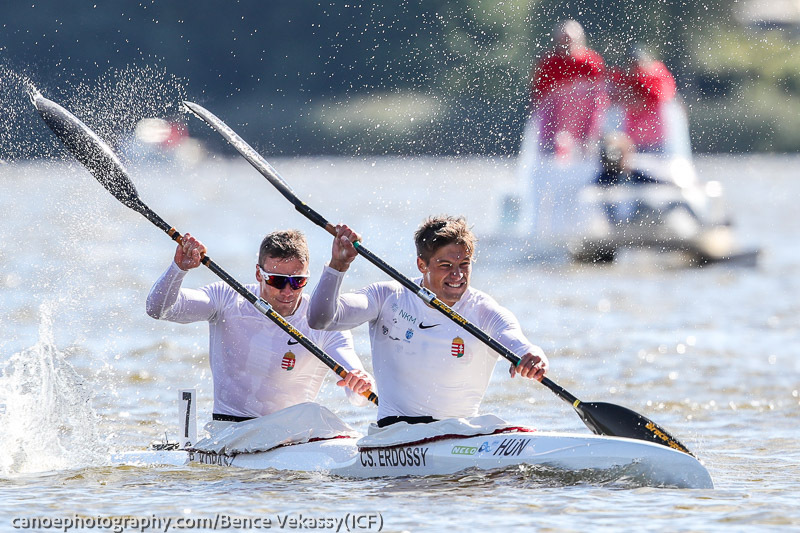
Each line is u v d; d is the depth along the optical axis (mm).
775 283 60906
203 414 29734
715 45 159250
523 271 63938
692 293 56844
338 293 21438
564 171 65625
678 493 19547
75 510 18844
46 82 121688
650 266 67062
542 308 51438
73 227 84750
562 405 31328
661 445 20453
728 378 35625
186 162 151875
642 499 19078
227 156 164875
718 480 21062
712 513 18156
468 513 18344
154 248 75250
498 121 108250
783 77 172875
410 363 21906
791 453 24609
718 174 152500
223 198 122312
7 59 135000
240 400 23875
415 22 129125
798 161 172125
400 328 22016
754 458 23938
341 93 156000
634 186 66000
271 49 163750
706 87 167625
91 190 89375
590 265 66438
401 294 22312
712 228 67062
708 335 44500
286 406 23922
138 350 39406
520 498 19219
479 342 21859
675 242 65500
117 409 30219
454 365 21797
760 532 17047
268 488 20562
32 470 22406
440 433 21516
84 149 26031
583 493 19531
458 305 22141
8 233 82500
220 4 160625
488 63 107750
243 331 23641
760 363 38375
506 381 35250
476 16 109062
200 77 163375
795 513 18109
